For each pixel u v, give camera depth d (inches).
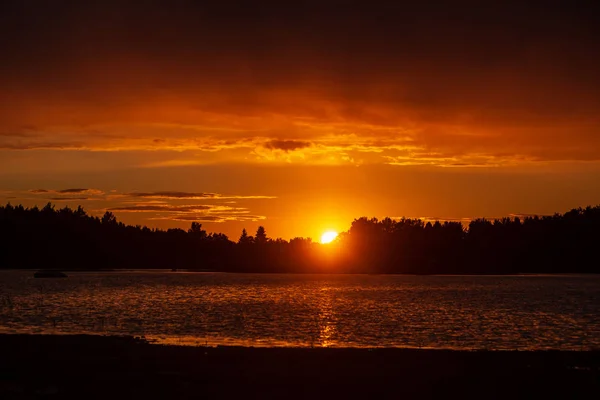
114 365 1378.0
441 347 1871.3
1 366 1363.2
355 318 2728.8
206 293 4872.0
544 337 2098.9
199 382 1237.7
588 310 3198.8
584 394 1180.5
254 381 1249.4
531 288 6136.8
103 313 2903.5
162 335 2071.9
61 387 1194.6
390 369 1362.0
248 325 2404.0
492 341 1999.3
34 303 3499.0
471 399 1149.7
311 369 1354.6
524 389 1210.6
